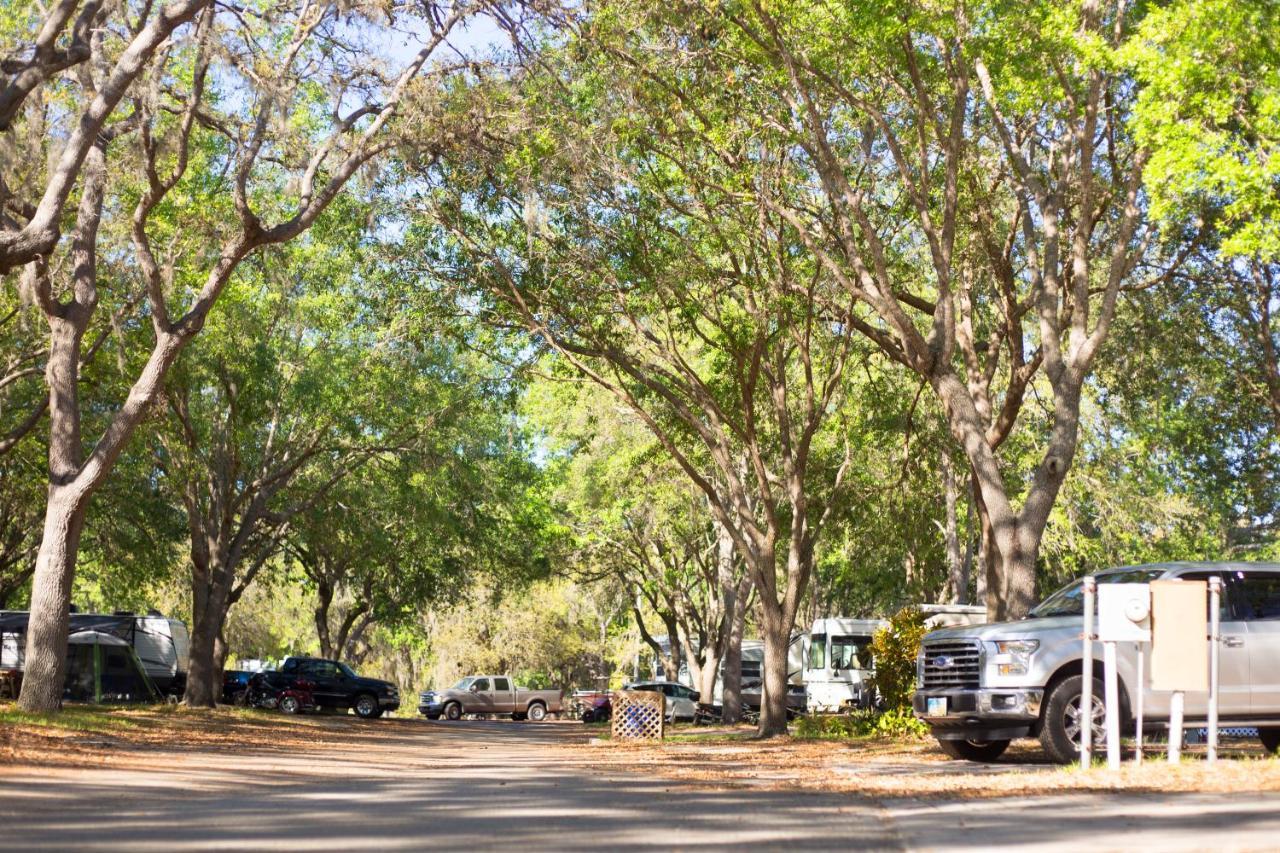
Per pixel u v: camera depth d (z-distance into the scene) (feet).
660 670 240.73
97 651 129.08
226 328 105.09
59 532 70.95
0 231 59.67
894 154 67.15
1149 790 32.83
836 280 80.33
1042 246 82.17
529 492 171.32
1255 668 47.65
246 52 68.28
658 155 83.51
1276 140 57.93
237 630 245.45
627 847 22.16
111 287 90.12
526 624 247.09
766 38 67.15
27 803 31.58
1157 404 105.29
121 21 67.56
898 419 107.76
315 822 26.96
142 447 113.50
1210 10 52.47
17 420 113.70
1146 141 56.95
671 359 91.91
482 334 92.53
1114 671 39.47
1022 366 84.99
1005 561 65.82
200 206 91.20
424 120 73.10
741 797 34.53
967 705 48.42
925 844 22.50
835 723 90.33
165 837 23.86
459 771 51.96
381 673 294.46
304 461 120.26
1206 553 149.48
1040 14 57.88
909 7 59.52
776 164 76.38
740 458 127.65
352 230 87.20
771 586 92.94
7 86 53.93
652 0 68.69
